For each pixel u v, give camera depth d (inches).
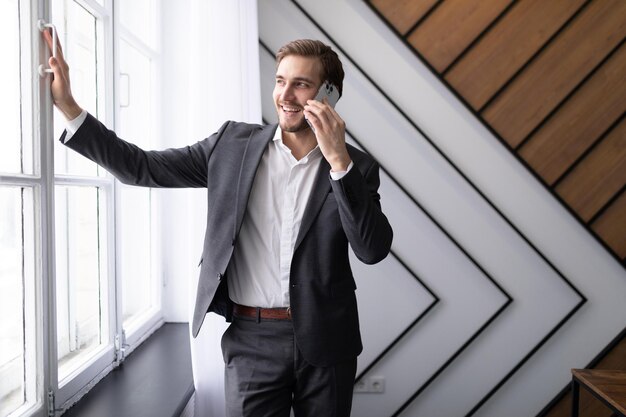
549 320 100.0
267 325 48.1
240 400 48.6
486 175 98.5
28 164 48.9
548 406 99.3
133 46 82.1
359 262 98.0
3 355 50.1
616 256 98.5
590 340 100.4
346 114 97.1
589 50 96.7
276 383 48.2
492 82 96.9
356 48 96.3
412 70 97.0
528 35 96.3
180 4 93.0
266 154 49.9
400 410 99.3
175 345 82.4
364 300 98.3
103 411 57.4
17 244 49.5
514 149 97.5
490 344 100.3
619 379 69.3
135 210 88.5
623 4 96.4
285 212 48.3
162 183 50.2
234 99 73.4
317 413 48.8
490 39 96.5
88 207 68.1
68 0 62.9
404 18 95.7
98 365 66.2
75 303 66.1
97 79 69.2
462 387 100.3
